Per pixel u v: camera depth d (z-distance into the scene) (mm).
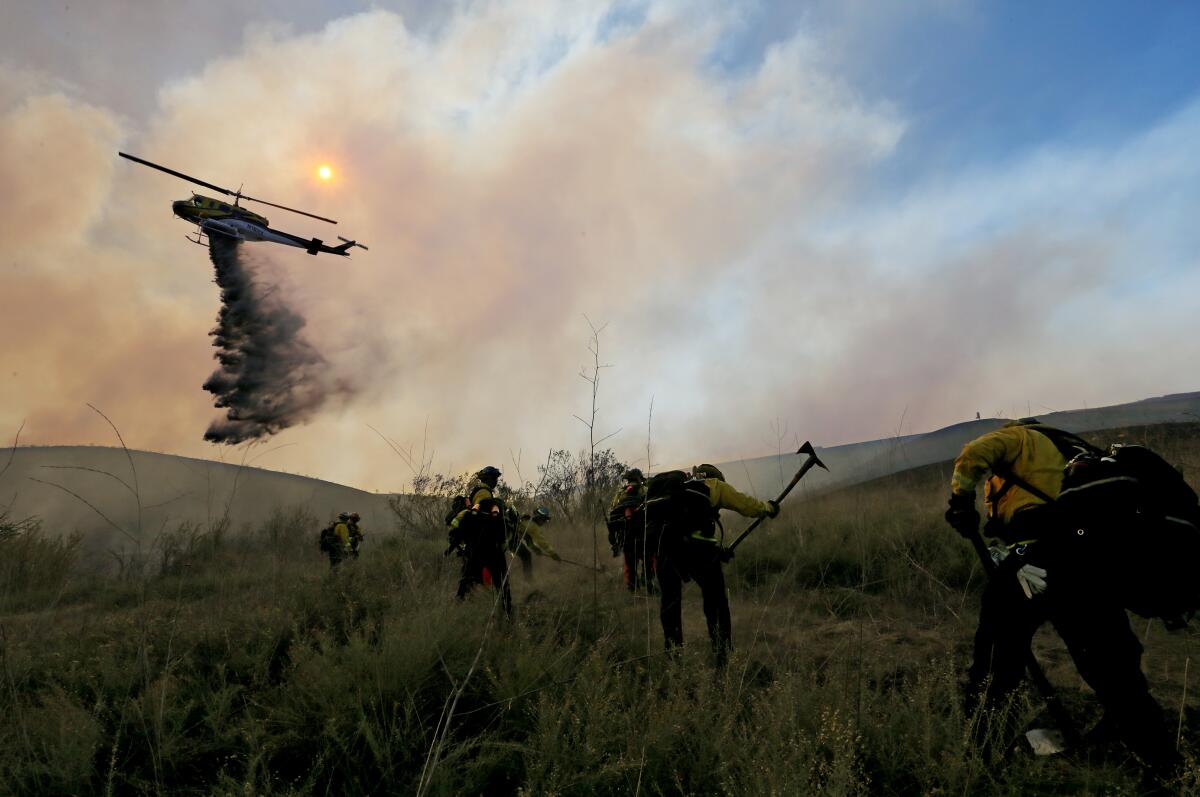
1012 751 2664
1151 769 2361
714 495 4148
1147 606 2424
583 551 7918
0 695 3182
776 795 2111
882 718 2832
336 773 2713
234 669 3635
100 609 4750
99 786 2648
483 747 2658
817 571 5789
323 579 4945
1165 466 2539
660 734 2623
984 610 2902
